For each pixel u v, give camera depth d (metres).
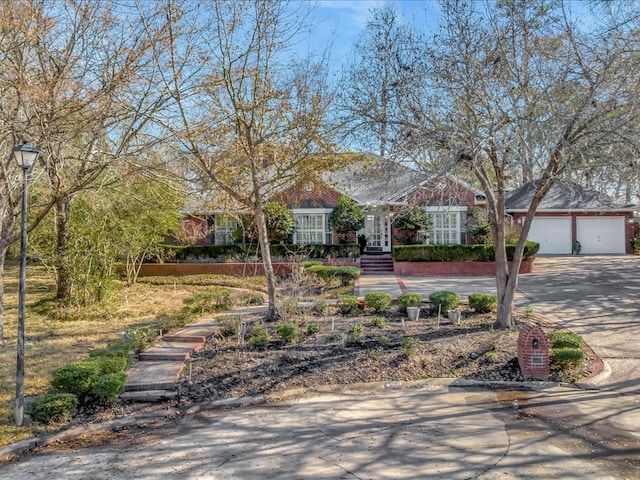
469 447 6.01
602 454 5.71
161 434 6.87
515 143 8.63
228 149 11.49
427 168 9.34
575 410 7.16
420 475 5.33
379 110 9.83
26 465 5.97
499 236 10.77
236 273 23.22
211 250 24.58
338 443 6.28
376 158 11.01
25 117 11.32
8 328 12.84
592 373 8.63
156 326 12.34
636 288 16.12
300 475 5.43
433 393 8.09
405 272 22.08
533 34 9.15
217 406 7.90
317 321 11.68
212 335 10.94
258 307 14.12
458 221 24.92
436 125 8.77
